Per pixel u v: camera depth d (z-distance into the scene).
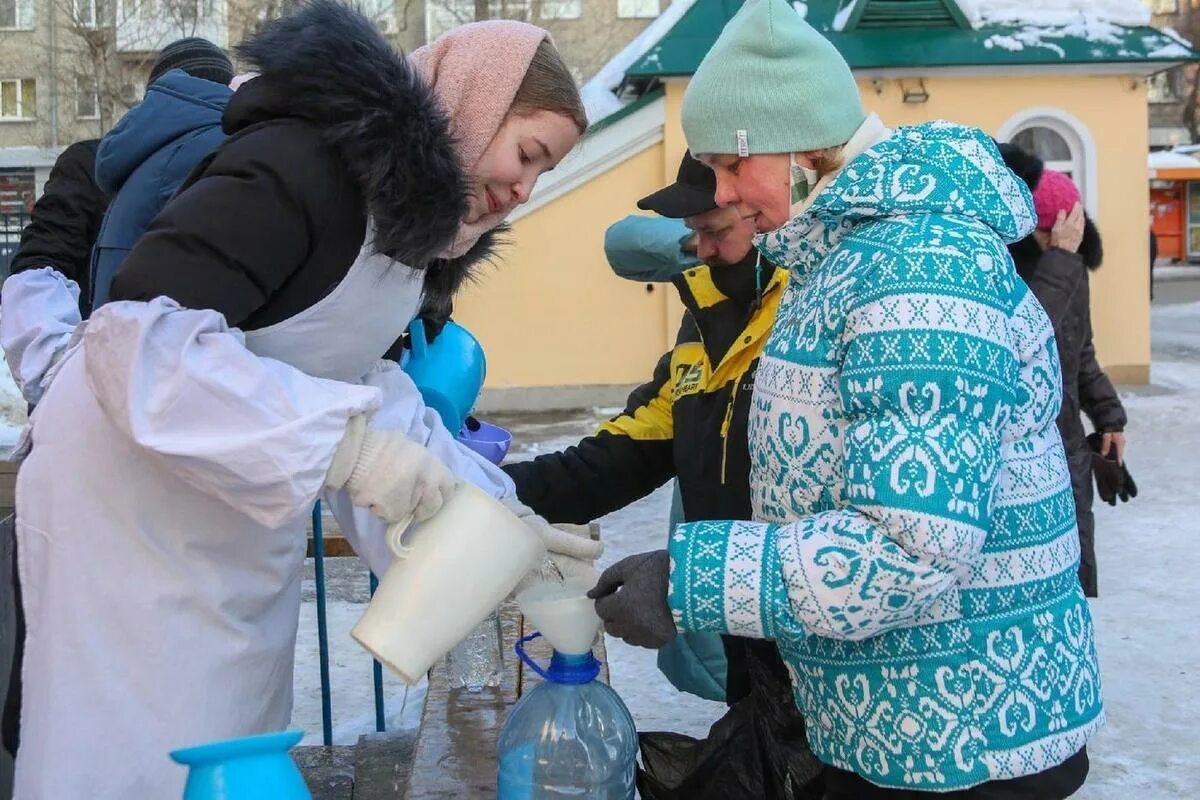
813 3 11.11
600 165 10.90
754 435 1.74
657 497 7.18
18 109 28.09
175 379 1.40
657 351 11.22
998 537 1.59
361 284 1.60
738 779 1.92
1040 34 10.91
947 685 1.57
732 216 2.21
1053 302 3.69
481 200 1.74
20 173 28.27
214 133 2.65
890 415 1.48
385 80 1.51
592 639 1.61
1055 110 11.10
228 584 1.63
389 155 1.50
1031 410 1.63
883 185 1.59
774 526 1.55
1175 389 11.20
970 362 1.46
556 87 1.71
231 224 1.48
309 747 2.87
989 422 1.48
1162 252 35.62
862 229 1.63
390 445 1.47
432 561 1.49
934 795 1.60
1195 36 33.88
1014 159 3.73
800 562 1.48
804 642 1.70
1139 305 11.34
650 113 10.81
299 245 1.53
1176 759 3.46
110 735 1.56
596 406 11.23
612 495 2.46
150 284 1.46
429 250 1.59
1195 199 35.34
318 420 1.41
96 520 1.57
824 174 1.77
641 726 3.71
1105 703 3.88
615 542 6.04
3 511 3.58
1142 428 9.29
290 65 1.53
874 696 1.61
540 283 11.12
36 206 3.49
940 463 1.44
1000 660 1.58
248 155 1.52
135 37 18.75
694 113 1.82
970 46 10.80
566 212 11.04
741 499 2.22
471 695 2.30
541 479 2.43
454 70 1.67
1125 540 5.98
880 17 10.88
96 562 1.57
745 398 2.21
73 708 1.56
